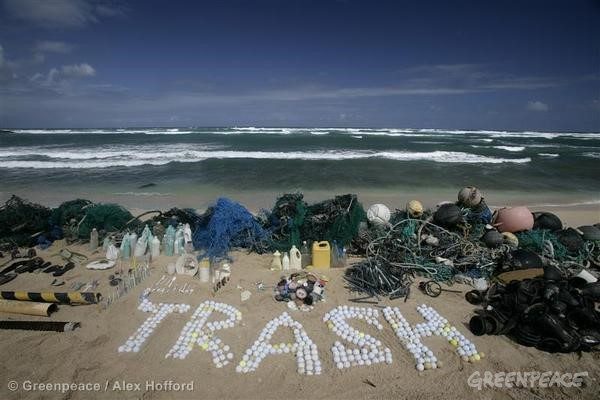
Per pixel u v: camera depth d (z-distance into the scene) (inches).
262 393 160.2
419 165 887.1
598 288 219.6
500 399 156.7
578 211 473.4
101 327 204.4
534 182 685.3
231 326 209.2
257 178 702.5
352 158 1019.9
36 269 274.1
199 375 171.0
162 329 204.8
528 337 189.9
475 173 774.5
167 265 278.8
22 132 2549.2
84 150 1186.0
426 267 266.7
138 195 560.4
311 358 183.2
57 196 547.5
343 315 220.2
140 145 1416.1
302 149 1299.2
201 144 1492.4
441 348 192.4
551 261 272.2
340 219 314.3
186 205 502.9
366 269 253.4
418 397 158.2
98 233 327.9
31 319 210.8
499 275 250.7
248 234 316.5
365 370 175.8
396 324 212.2
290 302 231.5
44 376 167.5
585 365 176.1
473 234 306.2
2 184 625.6
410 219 306.0
